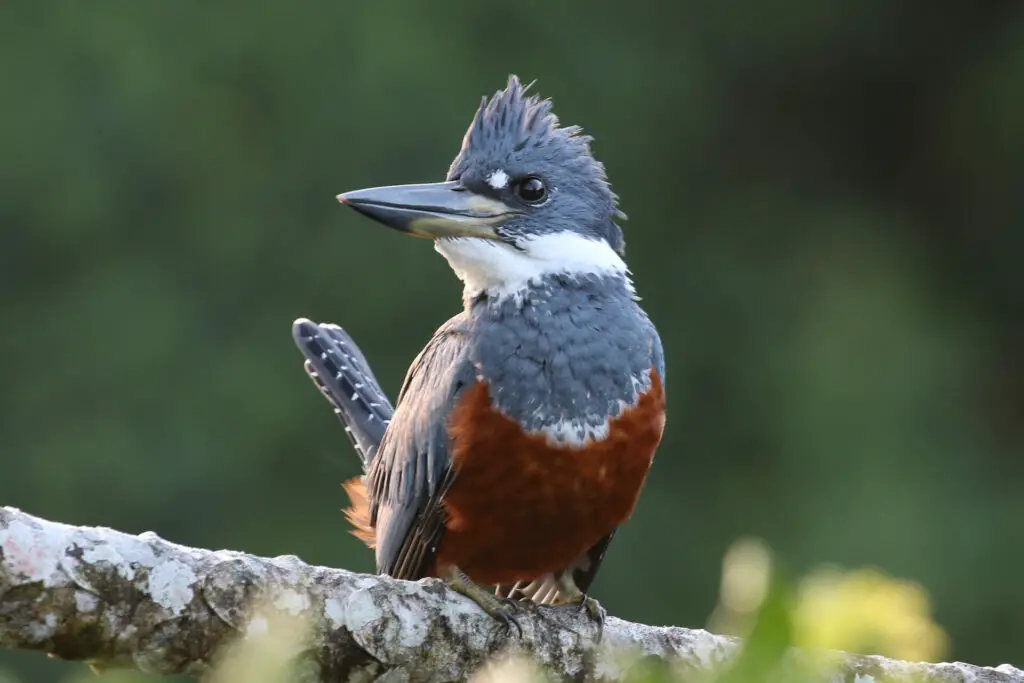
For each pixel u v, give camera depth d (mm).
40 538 3605
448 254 5688
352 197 5719
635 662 2072
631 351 5445
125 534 3781
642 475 5445
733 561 1839
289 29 15250
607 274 5645
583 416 5305
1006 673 4738
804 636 1833
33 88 15211
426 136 15156
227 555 3902
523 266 5625
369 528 6312
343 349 7148
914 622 1849
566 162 5777
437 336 5770
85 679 2037
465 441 5266
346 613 4074
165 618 3734
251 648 2070
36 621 3600
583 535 5402
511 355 5363
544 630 4711
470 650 4426
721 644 4809
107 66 15258
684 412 15750
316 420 14547
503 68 15719
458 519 5344
